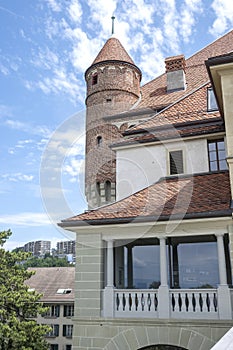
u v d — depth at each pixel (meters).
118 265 10.56
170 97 15.27
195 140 11.67
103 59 17.59
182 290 8.83
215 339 8.12
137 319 8.78
